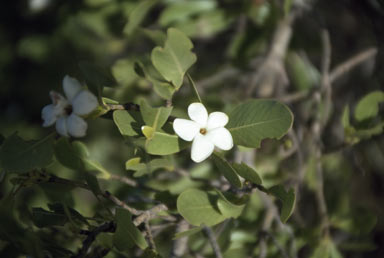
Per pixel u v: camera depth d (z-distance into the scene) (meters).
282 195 0.65
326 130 0.90
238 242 0.76
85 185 0.68
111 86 0.66
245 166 0.65
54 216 0.67
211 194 0.67
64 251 0.65
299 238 0.78
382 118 0.75
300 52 0.90
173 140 0.65
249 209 0.78
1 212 0.63
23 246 0.63
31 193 0.82
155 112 0.63
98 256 0.65
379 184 0.88
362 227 0.79
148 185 0.75
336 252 0.79
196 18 0.87
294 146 0.80
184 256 0.75
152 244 0.66
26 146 0.64
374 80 0.89
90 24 0.88
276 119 0.65
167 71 0.67
